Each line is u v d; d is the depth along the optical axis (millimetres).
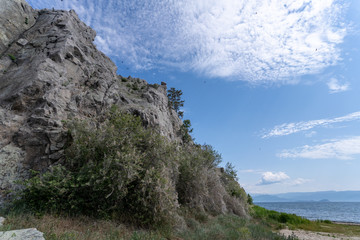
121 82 28641
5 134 10242
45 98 11945
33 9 21094
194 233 8242
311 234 13492
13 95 11578
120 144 9688
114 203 8250
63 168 8742
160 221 8234
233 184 22438
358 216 49812
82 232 5980
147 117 17922
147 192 8648
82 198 7836
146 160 9836
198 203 13078
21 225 5527
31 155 10266
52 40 17094
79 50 17688
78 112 13781
